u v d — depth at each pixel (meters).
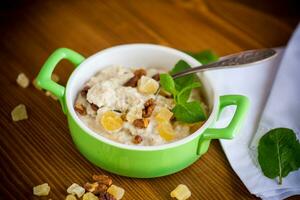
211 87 0.47
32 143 0.47
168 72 0.51
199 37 0.59
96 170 0.46
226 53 0.58
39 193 0.43
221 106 0.46
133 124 0.44
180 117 0.45
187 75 0.49
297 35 0.56
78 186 0.44
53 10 0.61
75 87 0.47
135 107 0.45
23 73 0.53
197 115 0.45
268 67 0.55
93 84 0.48
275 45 0.59
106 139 0.42
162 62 0.51
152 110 0.46
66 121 0.50
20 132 0.48
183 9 0.62
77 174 0.46
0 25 0.58
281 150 0.46
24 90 0.52
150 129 0.44
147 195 0.45
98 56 0.49
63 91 0.45
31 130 0.48
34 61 0.55
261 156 0.46
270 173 0.45
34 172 0.45
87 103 0.47
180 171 0.47
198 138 0.44
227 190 0.46
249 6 0.64
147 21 0.60
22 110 0.49
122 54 0.50
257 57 0.51
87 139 0.43
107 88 0.46
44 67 0.45
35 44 0.57
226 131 0.43
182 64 0.49
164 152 0.42
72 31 0.58
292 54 0.55
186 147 0.43
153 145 0.44
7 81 0.52
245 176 0.46
